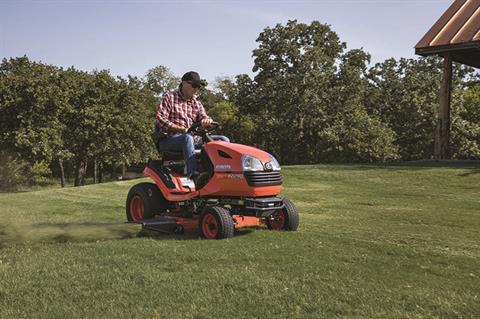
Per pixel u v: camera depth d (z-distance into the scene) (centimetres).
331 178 1188
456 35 1478
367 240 510
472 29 1473
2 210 765
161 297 324
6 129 3150
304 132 3909
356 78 3831
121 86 3725
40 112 3203
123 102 3694
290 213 557
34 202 878
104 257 426
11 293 334
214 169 534
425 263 418
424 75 4291
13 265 402
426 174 1168
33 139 3061
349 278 365
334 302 313
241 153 522
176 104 595
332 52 3966
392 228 588
